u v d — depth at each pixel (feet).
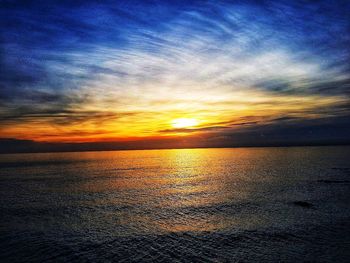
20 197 229.25
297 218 146.41
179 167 550.77
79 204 198.18
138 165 643.86
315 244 108.27
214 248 107.55
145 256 101.55
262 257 97.66
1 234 127.24
